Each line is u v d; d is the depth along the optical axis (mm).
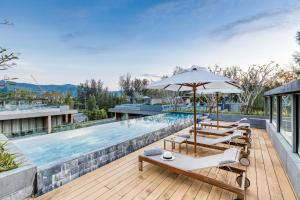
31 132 13969
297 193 3096
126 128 11695
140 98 32219
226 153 3729
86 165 4094
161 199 3072
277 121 5855
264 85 15125
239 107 15469
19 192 2895
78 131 10523
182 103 22906
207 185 3510
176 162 3838
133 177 3867
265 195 3152
